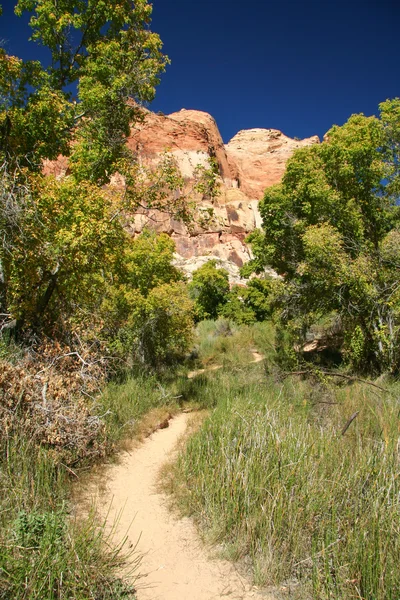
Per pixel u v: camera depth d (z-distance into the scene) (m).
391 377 10.52
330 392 8.91
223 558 3.94
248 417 6.31
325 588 3.30
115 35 13.71
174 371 15.15
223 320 29.94
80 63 13.77
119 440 7.02
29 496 4.15
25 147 11.02
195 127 69.62
